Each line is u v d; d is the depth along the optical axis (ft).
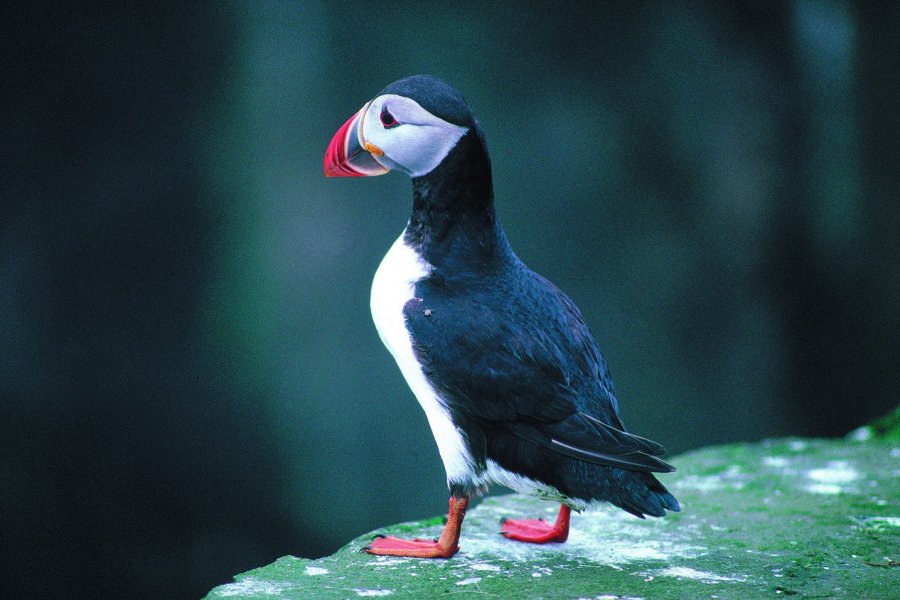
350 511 45.57
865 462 21.18
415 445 46.65
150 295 47.50
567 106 53.16
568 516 15.49
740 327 53.83
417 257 14.78
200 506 45.75
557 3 52.85
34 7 46.98
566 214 52.34
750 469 20.81
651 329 52.47
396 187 48.80
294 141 49.01
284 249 48.19
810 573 14.07
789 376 54.24
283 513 45.83
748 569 14.21
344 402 46.96
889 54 56.59
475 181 14.67
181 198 48.14
